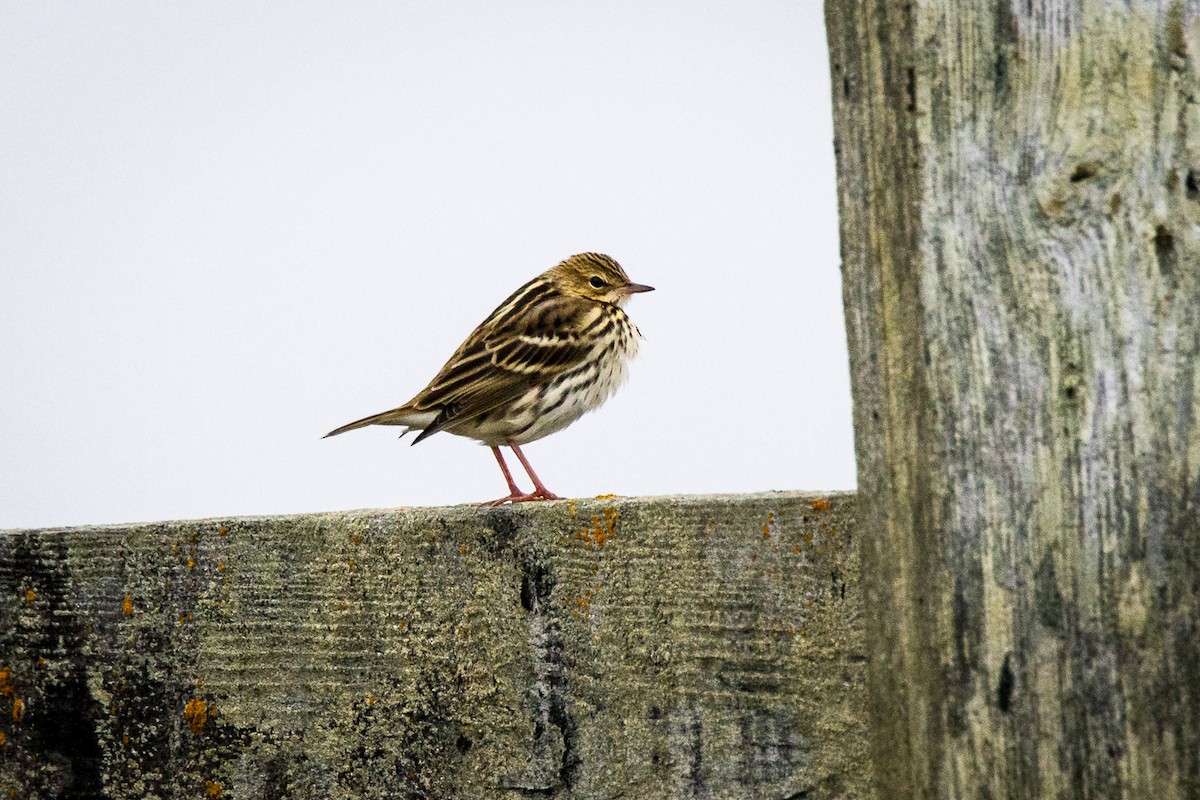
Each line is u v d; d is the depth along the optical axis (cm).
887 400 686
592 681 847
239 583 926
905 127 670
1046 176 648
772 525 802
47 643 955
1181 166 634
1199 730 626
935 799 667
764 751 802
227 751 927
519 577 866
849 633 781
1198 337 630
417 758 890
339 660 907
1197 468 629
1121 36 640
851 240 704
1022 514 650
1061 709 644
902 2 668
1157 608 632
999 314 654
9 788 956
